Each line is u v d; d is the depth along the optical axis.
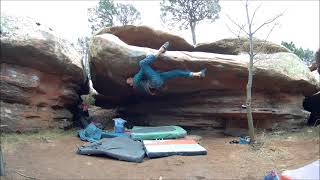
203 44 13.66
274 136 12.16
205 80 12.55
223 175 8.43
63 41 13.05
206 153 10.12
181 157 9.75
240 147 10.90
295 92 13.33
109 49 11.95
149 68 11.42
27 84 12.23
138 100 15.12
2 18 12.07
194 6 14.64
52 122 12.91
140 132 11.60
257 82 12.62
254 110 12.75
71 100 13.84
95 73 13.82
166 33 12.95
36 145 10.77
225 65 12.11
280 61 12.94
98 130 12.01
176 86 12.93
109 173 8.54
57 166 8.89
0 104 11.85
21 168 8.46
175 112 13.85
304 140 11.32
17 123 11.97
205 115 13.32
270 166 9.07
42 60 12.24
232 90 12.90
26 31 12.07
